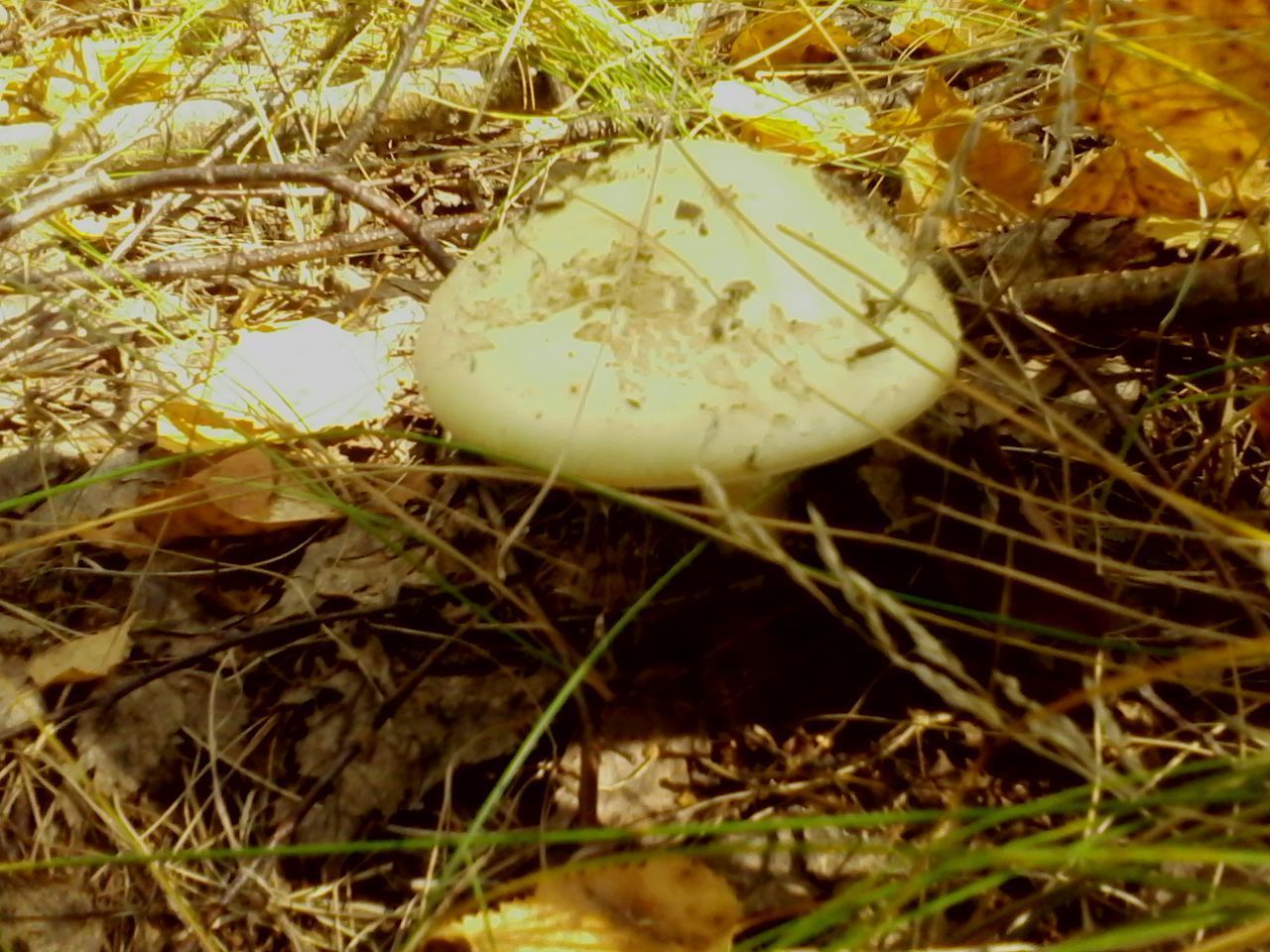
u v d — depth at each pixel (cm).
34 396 35
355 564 31
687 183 27
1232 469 29
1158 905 24
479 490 32
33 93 43
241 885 27
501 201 41
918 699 28
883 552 29
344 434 28
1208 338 30
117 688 29
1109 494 30
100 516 33
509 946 24
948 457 30
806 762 27
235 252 37
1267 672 27
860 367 25
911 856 23
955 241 34
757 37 42
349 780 28
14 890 27
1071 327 30
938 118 33
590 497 31
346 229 41
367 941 26
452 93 43
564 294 26
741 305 25
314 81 43
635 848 26
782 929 23
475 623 29
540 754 28
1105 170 31
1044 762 27
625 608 29
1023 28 33
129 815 28
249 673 30
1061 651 26
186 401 33
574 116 39
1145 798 22
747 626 29
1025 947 23
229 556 32
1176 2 28
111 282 37
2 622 31
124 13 49
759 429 24
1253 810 22
